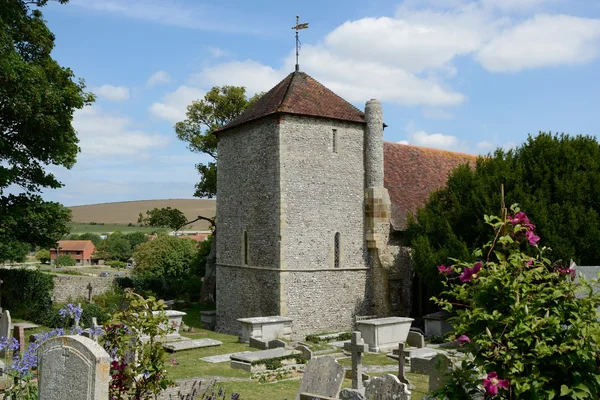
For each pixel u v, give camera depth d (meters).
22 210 25.80
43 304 27.34
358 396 11.76
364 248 25.03
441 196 25.03
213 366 17.25
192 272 45.62
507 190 22.16
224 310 26.58
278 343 19.80
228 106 40.12
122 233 113.75
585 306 5.58
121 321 8.90
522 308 5.52
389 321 20.73
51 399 8.10
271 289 23.28
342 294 24.22
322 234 23.89
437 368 6.47
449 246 22.05
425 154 31.48
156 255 53.44
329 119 24.31
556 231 20.12
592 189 21.17
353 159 25.02
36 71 21.91
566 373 5.42
